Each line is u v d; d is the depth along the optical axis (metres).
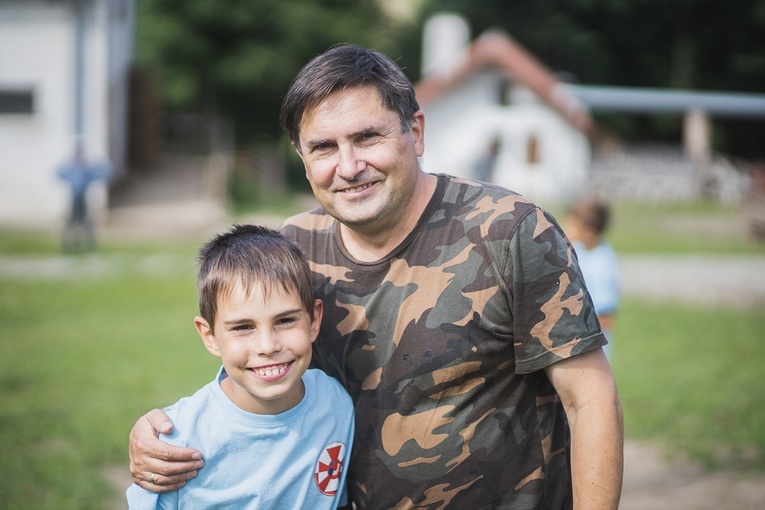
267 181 31.36
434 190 2.19
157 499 2.11
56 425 6.11
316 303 2.20
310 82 2.08
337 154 2.08
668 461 5.60
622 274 13.84
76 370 7.66
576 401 2.07
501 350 2.11
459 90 28.33
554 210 23.69
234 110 32.38
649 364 8.08
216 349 2.20
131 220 17.95
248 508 2.14
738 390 7.16
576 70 38.38
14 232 16.84
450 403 2.12
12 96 18.42
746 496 5.02
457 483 2.14
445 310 2.10
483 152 25.95
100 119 18.52
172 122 34.56
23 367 7.73
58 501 4.78
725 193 26.64
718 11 36.84
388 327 2.15
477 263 2.09
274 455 2.15
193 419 2.14
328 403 2.21
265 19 30.05
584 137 28.16
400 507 2.19
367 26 34.12
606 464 2.02
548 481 2.20
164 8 29.56
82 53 18.28
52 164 18.42
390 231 2.16
